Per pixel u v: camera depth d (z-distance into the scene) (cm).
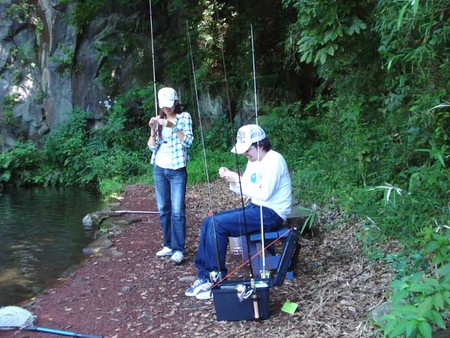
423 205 449
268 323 357
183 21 1380
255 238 416
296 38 608
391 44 453
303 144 995
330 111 720
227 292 360
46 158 1371
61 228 756
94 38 1442
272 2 1277
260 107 1223
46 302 426
